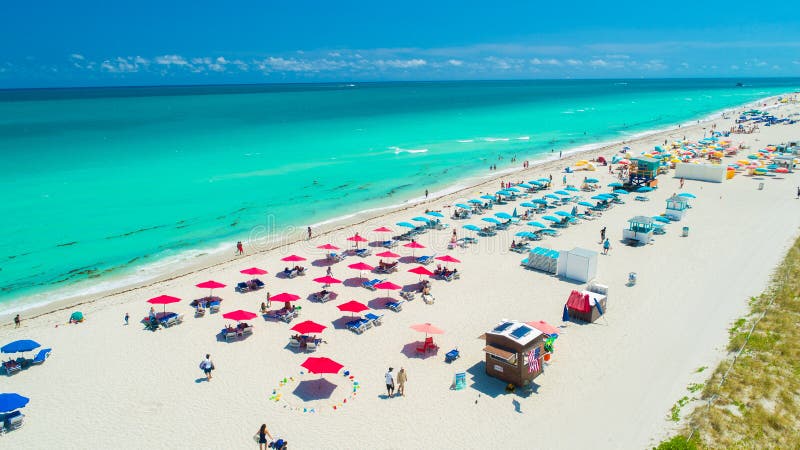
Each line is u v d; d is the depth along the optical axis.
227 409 20.31
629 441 18.12
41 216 46.91
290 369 23.09
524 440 18.36
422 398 20.83
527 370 21.28
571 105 190.62
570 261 32.34
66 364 23.80
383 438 18.55
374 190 58.00
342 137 99.31
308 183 60.62
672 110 164.00
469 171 68.19
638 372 22.22
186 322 27.77
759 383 20.55
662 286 30.78
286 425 19.30
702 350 23.66
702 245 37.72
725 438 17.72
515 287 31.42
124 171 65.81
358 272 34.41
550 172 65.69
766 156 68.81
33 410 20.48
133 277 34.59
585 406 20.14
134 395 21.36
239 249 38.56
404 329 26.53
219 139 95.38
